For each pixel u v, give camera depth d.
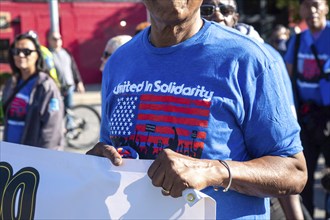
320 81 5.15
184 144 1.76
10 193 2.05
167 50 1.85
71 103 9.94
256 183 1.70
